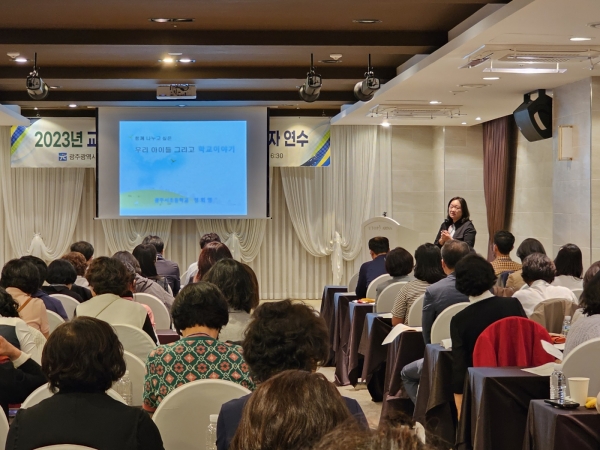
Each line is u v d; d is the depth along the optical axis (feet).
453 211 28.45
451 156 41.78
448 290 15.98
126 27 25.12
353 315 22.18
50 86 35.55
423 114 36.29
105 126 40.29
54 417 6.98
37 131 40.57
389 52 27.12
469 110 35.17
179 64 31.68
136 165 40.50
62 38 25.31
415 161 43.32
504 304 13.80
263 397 4.06
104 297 14.66
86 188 42.73
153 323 16.17
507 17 18.10
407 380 17.08
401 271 20.94
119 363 7.40
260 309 7.85
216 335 10.06
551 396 11.13
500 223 40.73
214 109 40.47
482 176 41.91
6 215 41.57
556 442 10.23
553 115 28.99
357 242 43.11
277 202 43.47
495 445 12.21
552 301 15.90
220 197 40.75
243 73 32.19
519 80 27.30
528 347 13.28
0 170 41.55
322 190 43.21
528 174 38.73
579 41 20.63
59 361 7.13
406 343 17.51
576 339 11.84
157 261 26.43
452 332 13.76
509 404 12.22
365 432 2.82
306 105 40.34
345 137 42.98
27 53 28.50
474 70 25.03
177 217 40.68
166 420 8.61
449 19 23.97
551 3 16.75
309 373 4.24
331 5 21.90
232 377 9.37
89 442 6.89
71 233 42.09
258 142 40.52
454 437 14.80
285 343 7.54
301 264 43.78
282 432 3.88
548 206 36.63
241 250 42.98
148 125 40.50
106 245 42.57
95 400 7.14
